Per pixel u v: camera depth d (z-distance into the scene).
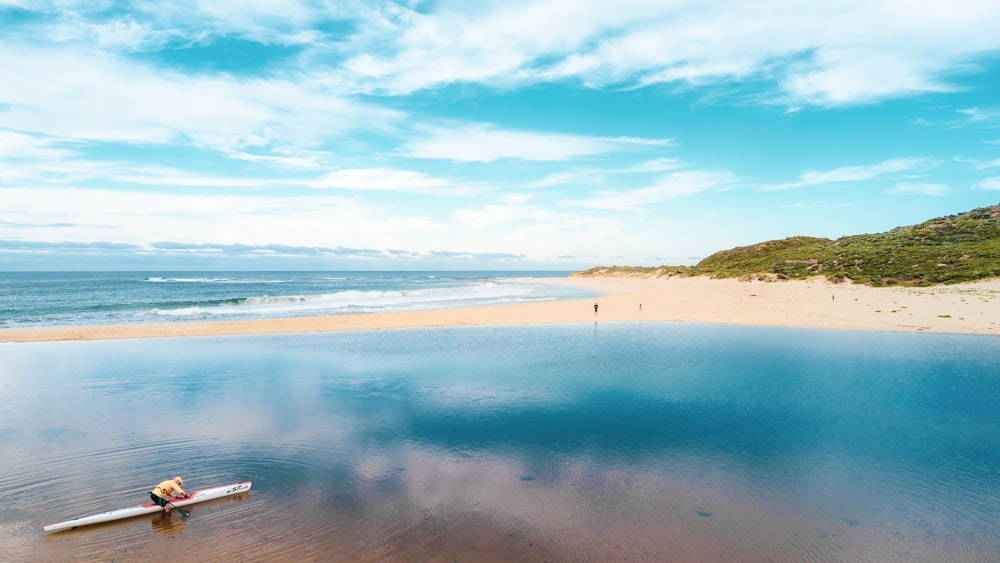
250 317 39.84
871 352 24.56
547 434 12.88
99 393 16.81
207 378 18.98
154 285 94.12
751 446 12.05
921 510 8.92
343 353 24.23
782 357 23.19
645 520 8.52
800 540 7.90
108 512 8.47
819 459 11.23
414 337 29.61
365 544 7.71
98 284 96.81
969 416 14.29
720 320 37.38
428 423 13.73
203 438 12.48
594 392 16.95
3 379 18.75
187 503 8.96
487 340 28.59
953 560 7.38
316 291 78.62
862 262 69.12
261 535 7.96
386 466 10.80
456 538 7.90
